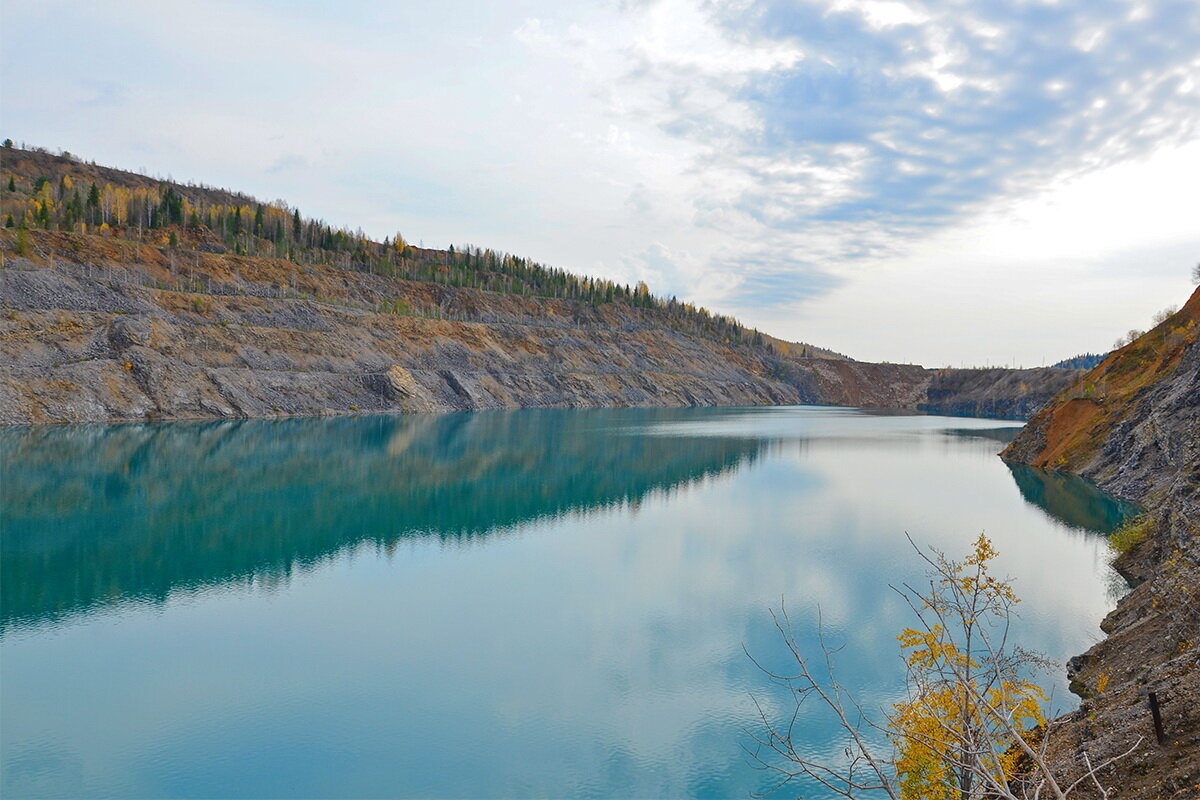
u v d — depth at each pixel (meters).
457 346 170.75
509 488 62.28
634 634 27.89
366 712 21.59
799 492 61.50
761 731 20.48
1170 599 21.81
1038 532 44.81
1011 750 15.70
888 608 30.61
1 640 27.03
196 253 157.00
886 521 49.12
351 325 150.12
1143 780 12.66
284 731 20.44
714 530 46.53
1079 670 22.55
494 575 36.12
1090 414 75.69
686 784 17.89
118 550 40.25
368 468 70.06
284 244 193.38
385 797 17.34
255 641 27.11
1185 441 43.72
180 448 75.06
